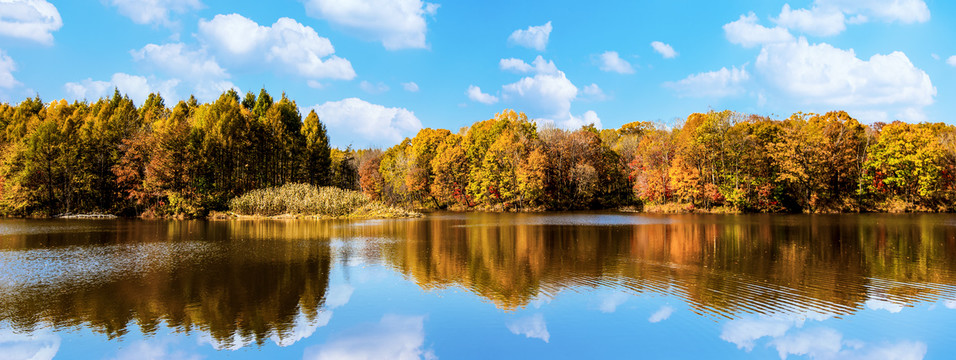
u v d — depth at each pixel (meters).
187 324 10.98
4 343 9.77
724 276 16.05
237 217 47.56
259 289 14.23
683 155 63.78
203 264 18.52
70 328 10.71
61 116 74.06
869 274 16.31
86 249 22.89
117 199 53.28
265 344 9.76
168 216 48.56
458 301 12.86
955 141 61.81
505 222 43.25
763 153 58.94
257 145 60.03
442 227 36.78
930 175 57.47
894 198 59.84
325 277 15.94
